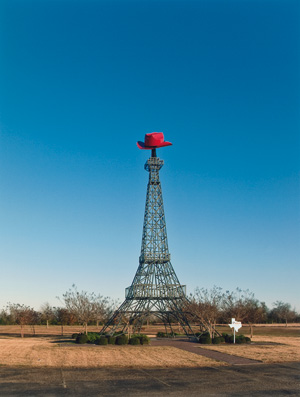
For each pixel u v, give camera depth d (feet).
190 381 144.46
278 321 626.64
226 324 532.73
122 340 263.70
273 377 152.35
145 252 361.71
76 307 399.65
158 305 340.39
